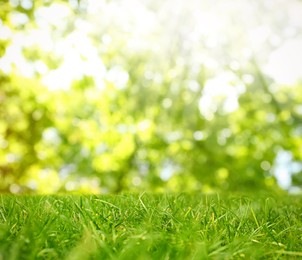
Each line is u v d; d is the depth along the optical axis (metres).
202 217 2.25
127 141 12.29
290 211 2.91
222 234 1.97
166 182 13.73
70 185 12.77
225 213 2.39
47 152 11.64
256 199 3.48
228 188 13.49
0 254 1.48
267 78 13.19
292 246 1.88
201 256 1.51
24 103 10.16
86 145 12.02
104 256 1.53
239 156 13.16
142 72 12.42
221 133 13.57
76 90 9.94
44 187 11.97
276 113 13.07
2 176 11.09
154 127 12.52
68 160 12.77
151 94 12.93
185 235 1.80
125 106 11.96
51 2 7.51
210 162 13.56
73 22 8.13
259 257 1.65
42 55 8.28
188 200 3.26
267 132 13.05
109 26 10.36
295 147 12.65
